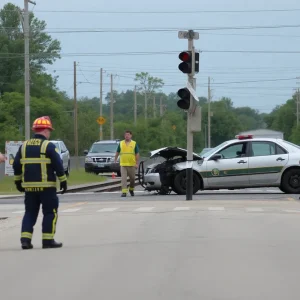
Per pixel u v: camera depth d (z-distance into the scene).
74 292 24.94
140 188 95.00
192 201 59.69
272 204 56.00
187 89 57.75
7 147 93.00
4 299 24.09
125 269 28.78
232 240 35.78
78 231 40.56
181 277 27.03
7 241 38.31
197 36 57.75
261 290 24.86
